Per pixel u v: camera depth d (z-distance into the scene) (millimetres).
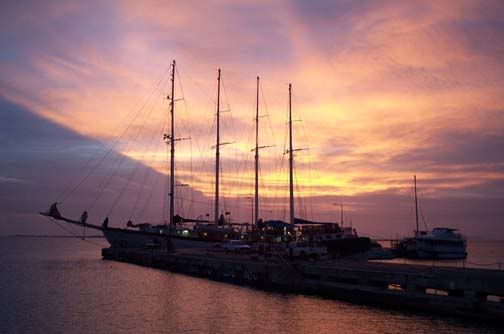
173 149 89625
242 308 39406
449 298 33688
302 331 31672
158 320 35625
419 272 37312
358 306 38781
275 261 53656
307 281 45656
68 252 153875
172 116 90938
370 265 46094
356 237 73750
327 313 36469
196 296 45906
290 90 89750
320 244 65688
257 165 91062
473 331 30156
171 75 92625
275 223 80250
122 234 93500
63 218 90562
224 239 85562
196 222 92188
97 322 35188
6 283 57594
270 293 46500
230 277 55594
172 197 87688
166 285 54156
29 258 111875
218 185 94875
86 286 54250
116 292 49375
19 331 32812
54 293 49094
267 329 32375
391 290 37938
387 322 32938
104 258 99562
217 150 96250
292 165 86812
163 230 89812
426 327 31250
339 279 43219
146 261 79000
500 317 30875
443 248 114188
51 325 34438
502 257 152500
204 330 32438
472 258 145125
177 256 68625
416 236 118750
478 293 32531
